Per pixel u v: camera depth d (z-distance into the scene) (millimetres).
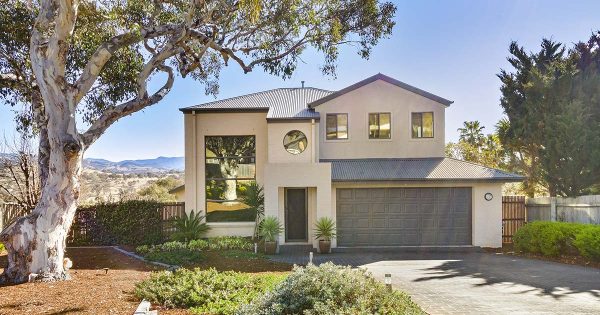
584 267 14188
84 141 11789
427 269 14148
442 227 19172
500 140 24047
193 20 14672
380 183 18922
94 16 14586
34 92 13609
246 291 9016
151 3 15266
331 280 6453
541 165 20812
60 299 8375
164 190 34875
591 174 18953
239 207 20734
